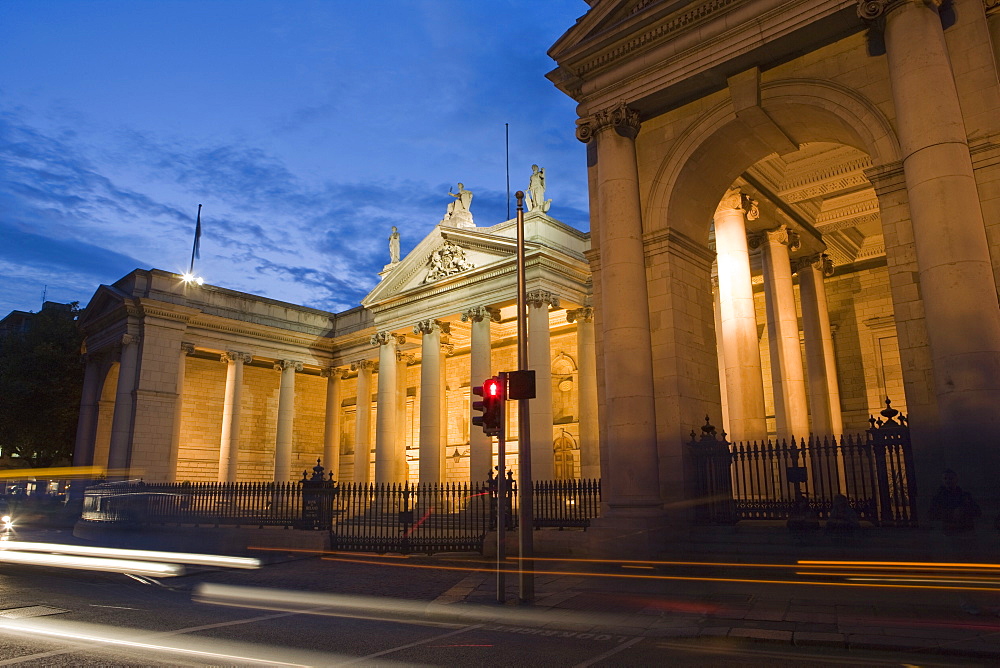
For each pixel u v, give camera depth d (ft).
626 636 30.89
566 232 121.90
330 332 168.14
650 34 56.59
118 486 95.14
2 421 138.92
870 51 47.78
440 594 44.16
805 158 71.82
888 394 86.38
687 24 54.85
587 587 44.04
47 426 144.77
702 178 59.57
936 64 41.57
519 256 44.09
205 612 38.22
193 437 156.97
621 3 58.03
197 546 77.36
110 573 56.39
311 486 72.38
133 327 134.72
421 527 83.15
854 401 88.79
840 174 72.28
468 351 157.38
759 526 47.26
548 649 28.45
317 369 179.22
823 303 82.17
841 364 90.89
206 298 146.51
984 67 41.78
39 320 150.30
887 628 29.94
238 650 28.09
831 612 33.73
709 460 52.60
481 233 121.60
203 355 161.58
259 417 170.19
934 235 39.63
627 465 51.90
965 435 36.88
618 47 58.29
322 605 40.68
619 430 52.85
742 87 52.90
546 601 39.45
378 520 86.84
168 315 137.39
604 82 59.21
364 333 157.38
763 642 28.73
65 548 77.46
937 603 35.45
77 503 122.31
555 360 146.30
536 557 55.21
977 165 41.06
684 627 31.81
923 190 40.47
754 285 95.86
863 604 35.50
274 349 156.66
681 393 54.24
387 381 136.87
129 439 129.39
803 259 83.30
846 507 43.60
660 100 57.57
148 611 38.40
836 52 49.44
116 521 88.74
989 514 35.40
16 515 127.95
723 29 52.95
